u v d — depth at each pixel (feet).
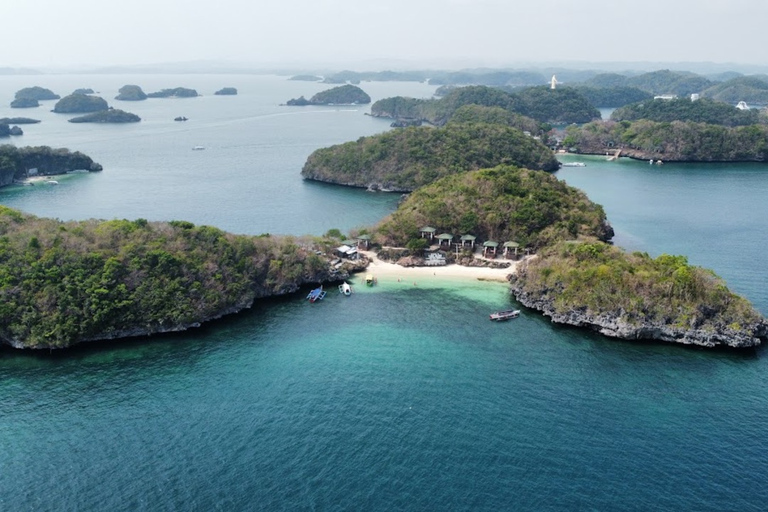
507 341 380.37
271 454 269.03
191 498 242.78
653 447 272.72
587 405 306.76
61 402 312.09
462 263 525.34
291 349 371.76
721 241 597.52
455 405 307.37
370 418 296.10
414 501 240.12
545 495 243.40
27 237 410.11
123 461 265.13
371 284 481.05
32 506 239.71
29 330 364.38
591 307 395.75
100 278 391.04
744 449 270.87
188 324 396.98
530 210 549.95
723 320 372.79
